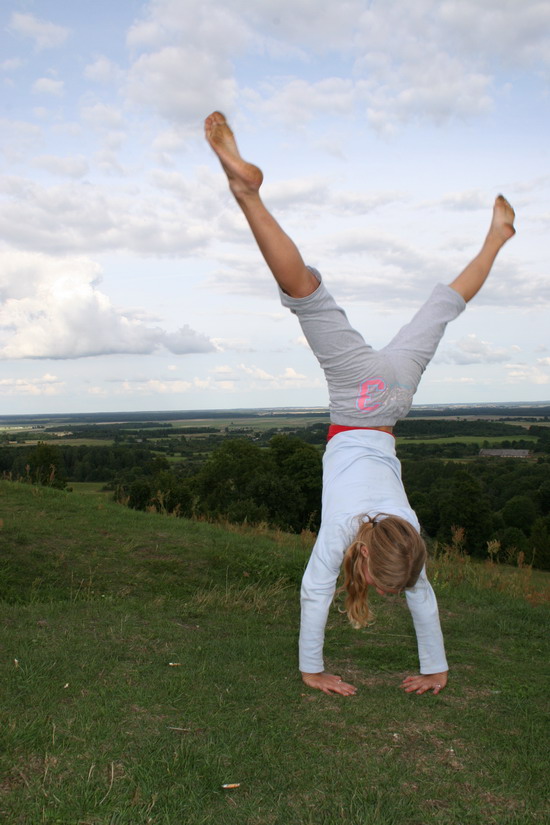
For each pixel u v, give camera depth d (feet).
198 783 7.56
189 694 10.11
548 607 20.01
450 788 7.79
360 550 8.86
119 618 14.84
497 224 10.35
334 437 9.75
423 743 8.92
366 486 9.33
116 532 25.71
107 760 7.88
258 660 12.28
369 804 7.34
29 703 9.34
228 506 101.55
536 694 11.17
